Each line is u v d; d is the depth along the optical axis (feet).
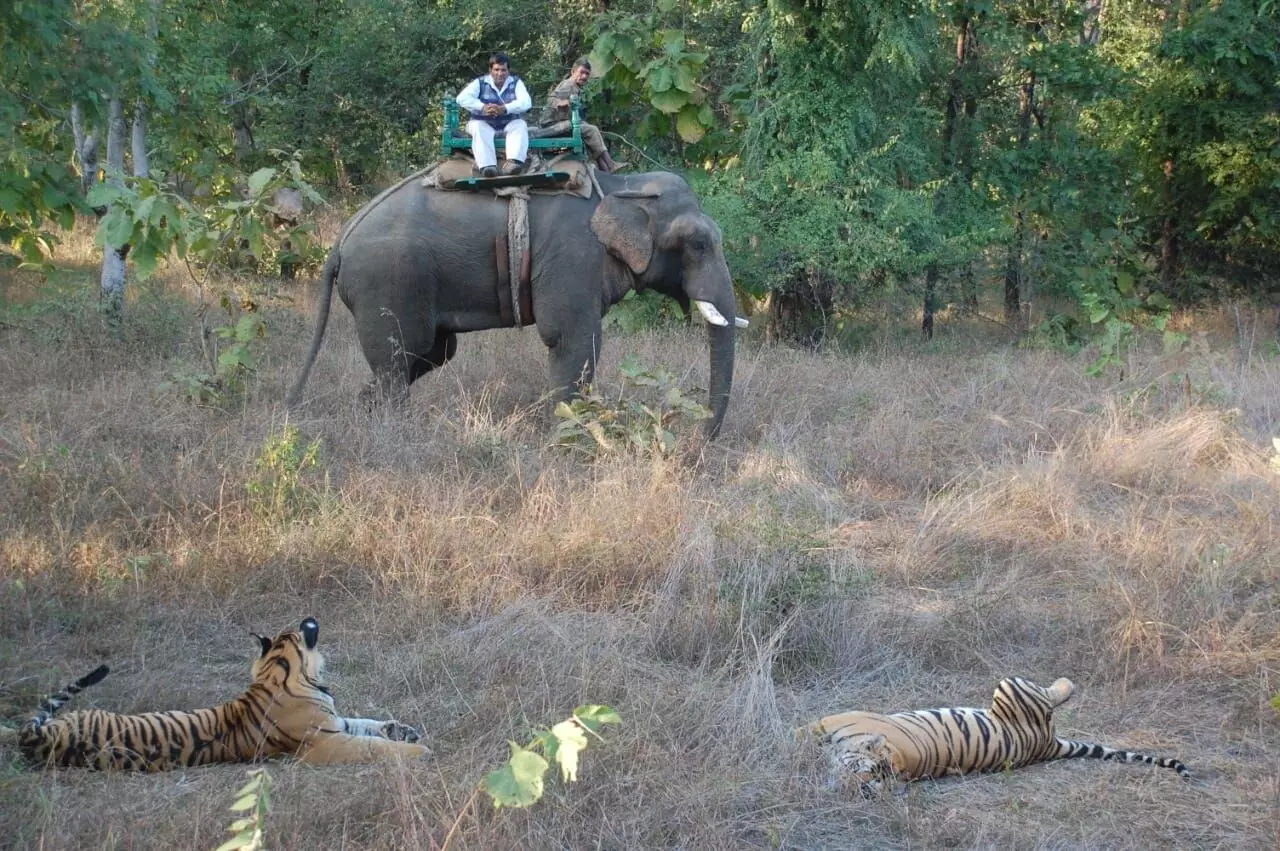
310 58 75.15
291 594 26.63
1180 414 41.91
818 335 61.87
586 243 38.27
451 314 39.09
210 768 19.08
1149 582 27.66
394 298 38.19
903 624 26.04
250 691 19.58
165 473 31.09
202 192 68.18
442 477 32.24
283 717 19.38
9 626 23.91
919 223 59.26
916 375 50.01
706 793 18.35
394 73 76.79
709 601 25.72
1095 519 32.99
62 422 35.99
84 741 18.69
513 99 38.29
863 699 23.31
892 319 66.95
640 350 50.26
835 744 19.57
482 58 77.00
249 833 13.60
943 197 64.39
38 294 56.54
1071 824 18.47
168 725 19.16
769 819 18.16
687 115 47.26
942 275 65.62
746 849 17.54
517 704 21.35
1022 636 26.08
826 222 56.75
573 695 21.72
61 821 16.65
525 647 24.00
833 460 37.50
